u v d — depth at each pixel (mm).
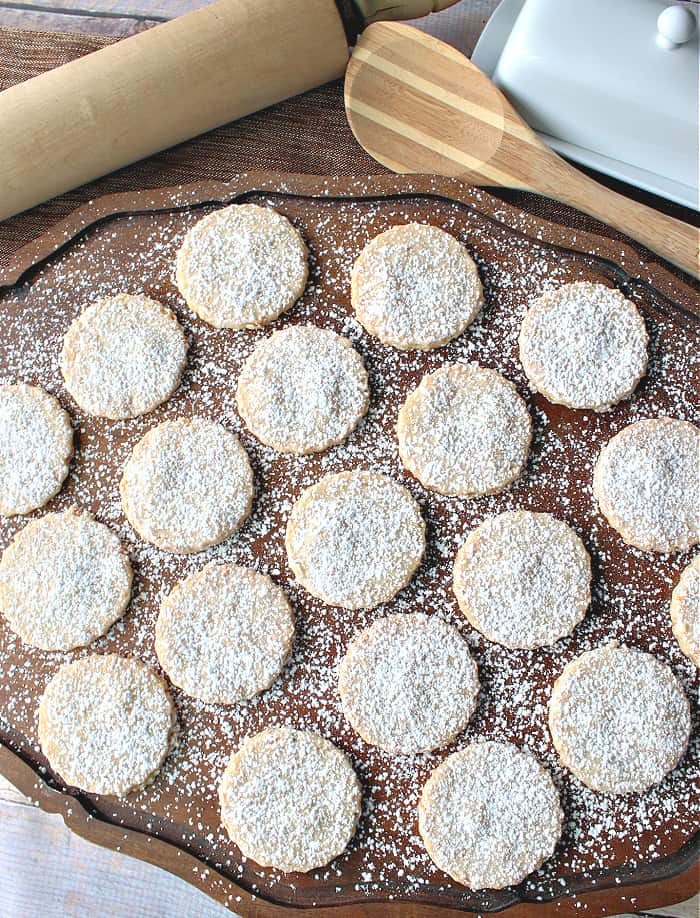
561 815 369
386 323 403
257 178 421
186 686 382
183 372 412
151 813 382
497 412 394
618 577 391
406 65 443
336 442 399
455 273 405
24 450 405
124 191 464
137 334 409
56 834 438
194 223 423
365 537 389
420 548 388
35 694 394
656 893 367
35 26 475
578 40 422
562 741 373
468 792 371
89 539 398
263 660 383
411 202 420
